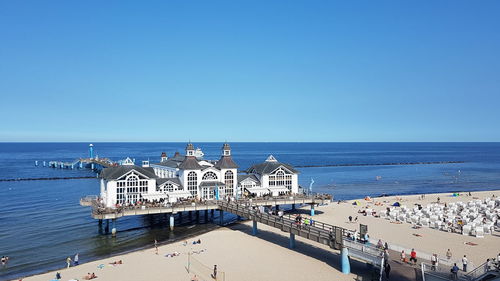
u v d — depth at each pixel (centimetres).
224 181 7812
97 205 6738
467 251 5156
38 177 15512
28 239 6191
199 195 7562
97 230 6769
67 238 6256
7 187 12650
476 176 16675
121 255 5206
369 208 8312
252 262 4741
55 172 17588
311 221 5672
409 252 4475
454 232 6200
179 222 7512
